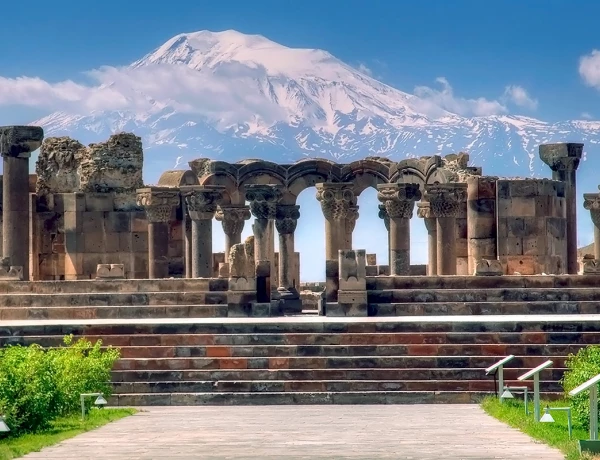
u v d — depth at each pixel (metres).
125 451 45.75
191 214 81.44
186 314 68.19
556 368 60.19
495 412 54.50
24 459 44.31
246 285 68.12
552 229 79.12
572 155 82.75
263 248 82.81
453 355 61.34
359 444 46.91
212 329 63.28
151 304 69.31
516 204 78.38
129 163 84.06
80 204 83.31
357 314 67.06
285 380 60.75
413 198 82.12
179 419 54.44
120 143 83.94
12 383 51.16
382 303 67.50
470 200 78.94
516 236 78.38
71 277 83.12
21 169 79.88
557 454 44.06
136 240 83.62
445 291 67.81
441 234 80.31
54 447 46.91
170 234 84.56
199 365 61.62
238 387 60.56
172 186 83.06
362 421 53.19
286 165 87.38
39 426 51.53
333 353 61.88
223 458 44.09
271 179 87.12
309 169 87.25
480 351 61.34
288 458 43.97
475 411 56.38
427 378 60.56
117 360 61.47
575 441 45.47
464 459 43.34
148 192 81.12
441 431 49.88
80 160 84.12
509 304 67.06
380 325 62.88
